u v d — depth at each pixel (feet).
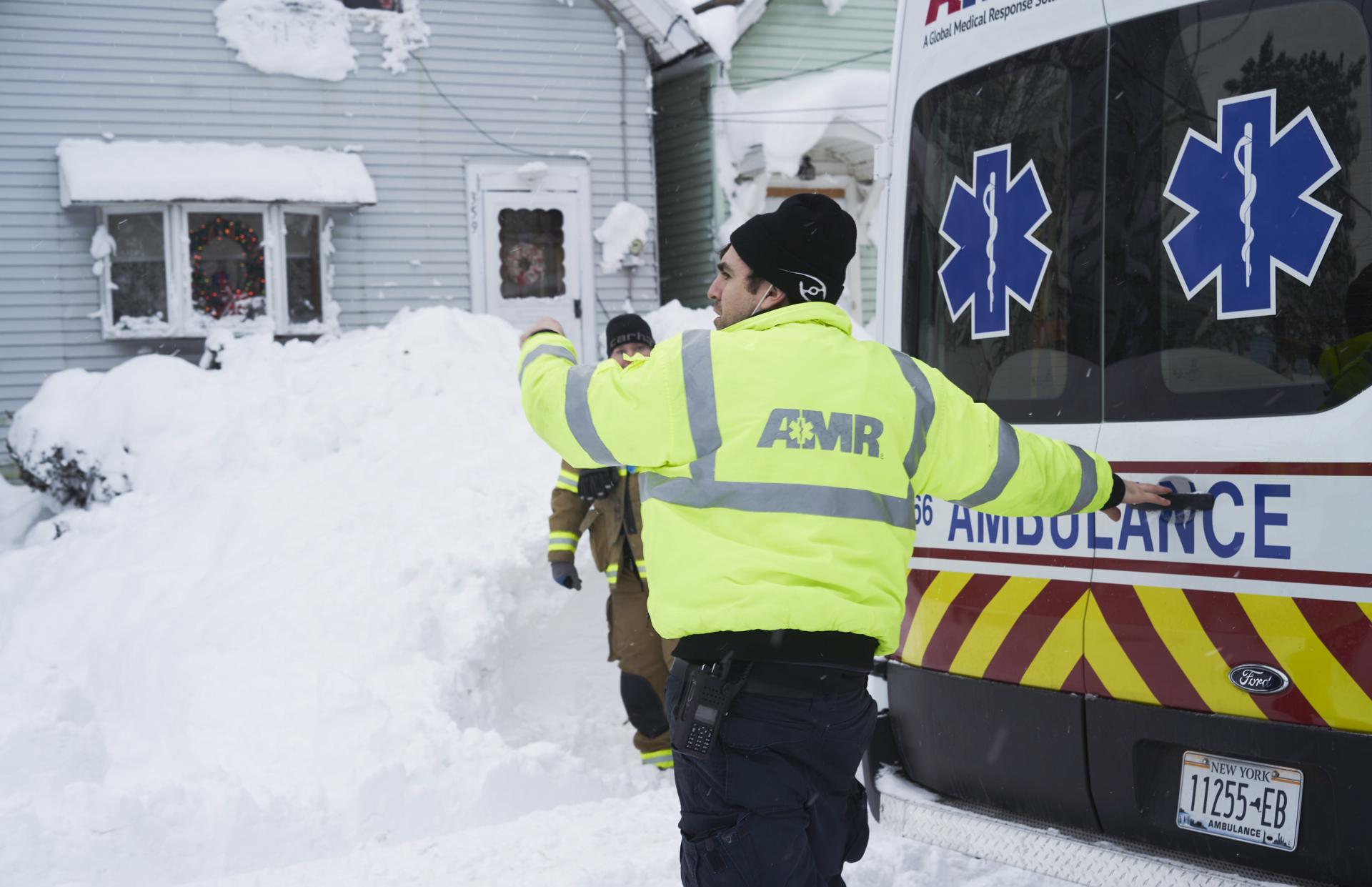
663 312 43.09
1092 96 10.66
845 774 8.32
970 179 11.80
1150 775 10.00
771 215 8.31
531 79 46.73
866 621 7.79
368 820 15.74
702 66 49.62
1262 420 9.43
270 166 42.16
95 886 13.88
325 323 43.55
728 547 7.79
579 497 18.24
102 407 30.60
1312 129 9.29
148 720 18.95
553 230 47.44
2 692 17.69
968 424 8.41
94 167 39.93
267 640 19.72
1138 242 10.30
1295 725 9.11
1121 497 9.30
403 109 45.24
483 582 21.07
